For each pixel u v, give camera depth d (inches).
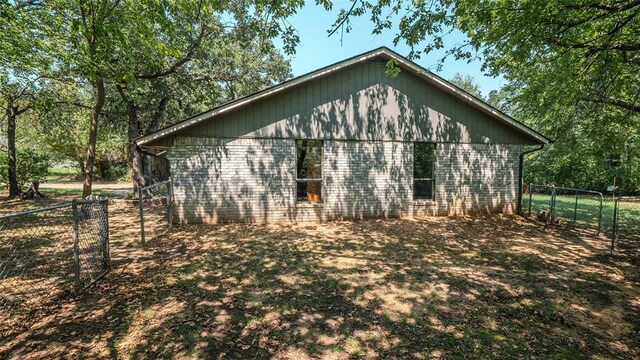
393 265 228.2
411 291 181.5
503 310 159.5
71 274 202.1
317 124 386.9
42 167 765.3
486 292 181.8
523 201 652.1
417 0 246.7
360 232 334.6
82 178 1239.5
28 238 299.4
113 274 202.7
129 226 357.4
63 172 1507.1
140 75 510.6
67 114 658.2
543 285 193.8
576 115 484.4
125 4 325.1
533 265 232.5
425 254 257.9
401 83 409.1
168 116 783.1
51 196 676.7
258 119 373.4
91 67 326.0
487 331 138.9
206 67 651.5
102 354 117.8
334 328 138.9
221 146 368.5
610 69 287.4
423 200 424.5
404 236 319.3
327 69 375.6
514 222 398.6
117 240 293.1
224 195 371.6
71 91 523.2
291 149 382.3
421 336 133.6
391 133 407.8
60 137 837.8
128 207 506.3
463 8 239.6
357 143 399.5
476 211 441.1
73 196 677.9
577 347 128.4
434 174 427.2
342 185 397.4
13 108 636.1
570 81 318.0
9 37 293.6
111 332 133.0
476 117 435.2
